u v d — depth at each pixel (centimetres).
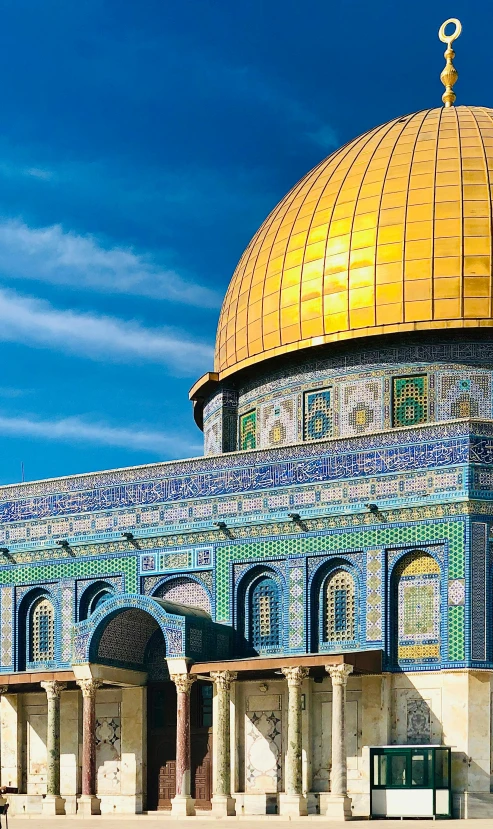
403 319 4884
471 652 4269
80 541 5031
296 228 5200
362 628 4459
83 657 4641
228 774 4450
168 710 4816
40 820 4412
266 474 4728
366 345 5000
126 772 4800
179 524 4862
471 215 4900
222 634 4653
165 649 4756
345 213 5066
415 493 4434
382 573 4447
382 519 4481
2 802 4497
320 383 5081
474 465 4362
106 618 4628
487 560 4331
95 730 4672
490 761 4231
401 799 4200
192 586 4834
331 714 4484
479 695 4256
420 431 4462
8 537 5181
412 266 4891
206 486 4838
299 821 4138
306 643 4553
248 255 5466
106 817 4541
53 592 5056
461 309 4841
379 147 5228
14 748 4981
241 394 5450
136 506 4956
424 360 4912
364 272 4947
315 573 4584
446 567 4344
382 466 4512
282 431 5178
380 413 4934
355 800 4344
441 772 4206
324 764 4472
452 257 4869
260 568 4706
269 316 5181
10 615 5112
